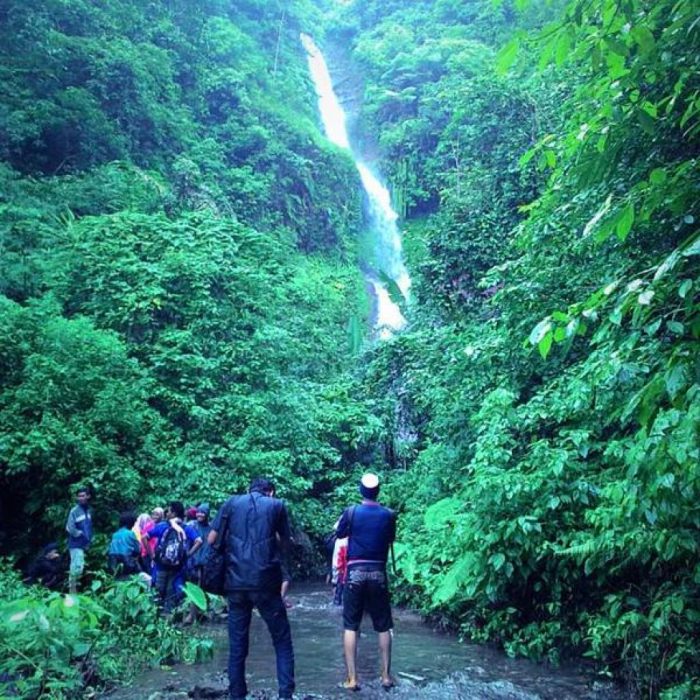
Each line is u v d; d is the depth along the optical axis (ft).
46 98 68.64
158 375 38.50
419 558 28.68
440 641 22.33
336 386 53.42
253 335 43.62
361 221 125.08
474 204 44.32
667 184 10.21
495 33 129.18
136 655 18.45
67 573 27.32
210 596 26.53
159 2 109.81
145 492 33.53
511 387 27.61
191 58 109.19
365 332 83.51
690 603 15.15
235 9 145.89
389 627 16.25
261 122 115.96
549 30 10.48
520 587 21.16
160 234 44.24
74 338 33.81
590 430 20.62
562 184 21.36
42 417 30.27
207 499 34.35
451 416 32.89
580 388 19.02
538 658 19.13
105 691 15.99
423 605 26.50
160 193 65.51
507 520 20.44
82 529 24.82
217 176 94.79
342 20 190.29
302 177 111.45
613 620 17.10
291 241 100.89
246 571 14.16
